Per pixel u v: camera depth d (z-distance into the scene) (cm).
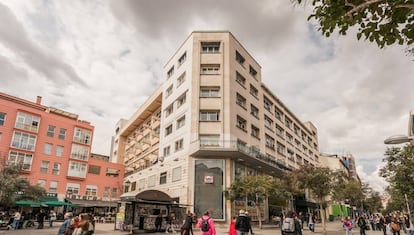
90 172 4675
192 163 2839
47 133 4219
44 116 4241
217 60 3209
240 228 1079
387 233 2428
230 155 2792
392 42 430
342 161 7512
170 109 3622
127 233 1941
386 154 1470
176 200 2859
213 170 2773
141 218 2080
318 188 2317
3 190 2222
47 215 3447
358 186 4491
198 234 2003
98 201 3784
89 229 795
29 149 3959
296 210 4144
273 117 4241
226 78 3131
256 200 2594
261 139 3653
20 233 1820
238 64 3416
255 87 3769
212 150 2680
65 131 4431
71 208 3966
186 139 2991
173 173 3086
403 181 1418
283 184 2675
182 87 3338
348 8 423
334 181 2394
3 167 2458
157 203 2145
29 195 2441
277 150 4147
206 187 2709
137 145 5000
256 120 3616
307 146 5853
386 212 6525
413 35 418
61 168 4244
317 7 441
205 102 3038
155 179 3500
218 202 2652
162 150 3562
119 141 6109
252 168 3259
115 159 6138
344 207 6128
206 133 2925
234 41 3434
